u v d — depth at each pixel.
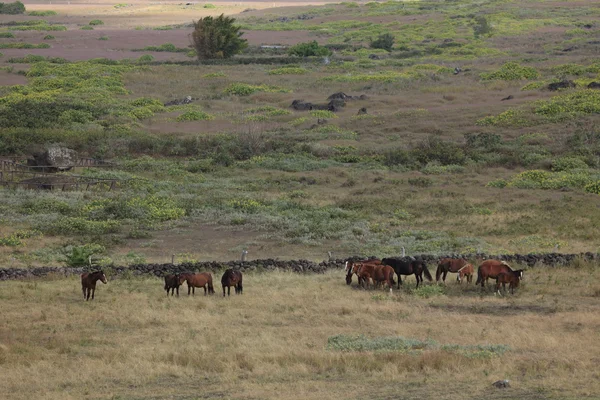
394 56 110.12
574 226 36.22
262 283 26.02
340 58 108.00
